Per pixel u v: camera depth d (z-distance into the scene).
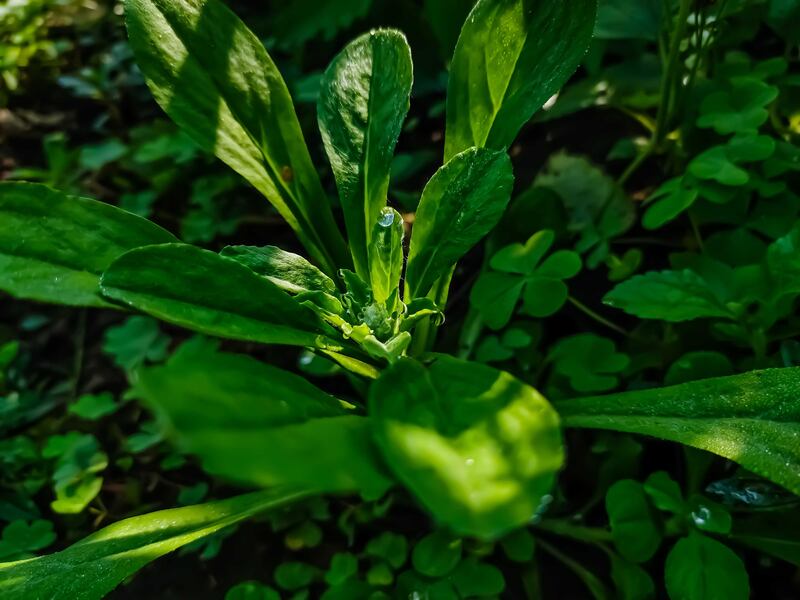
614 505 0.13
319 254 0.15
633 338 0.16
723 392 0.12
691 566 0.12
